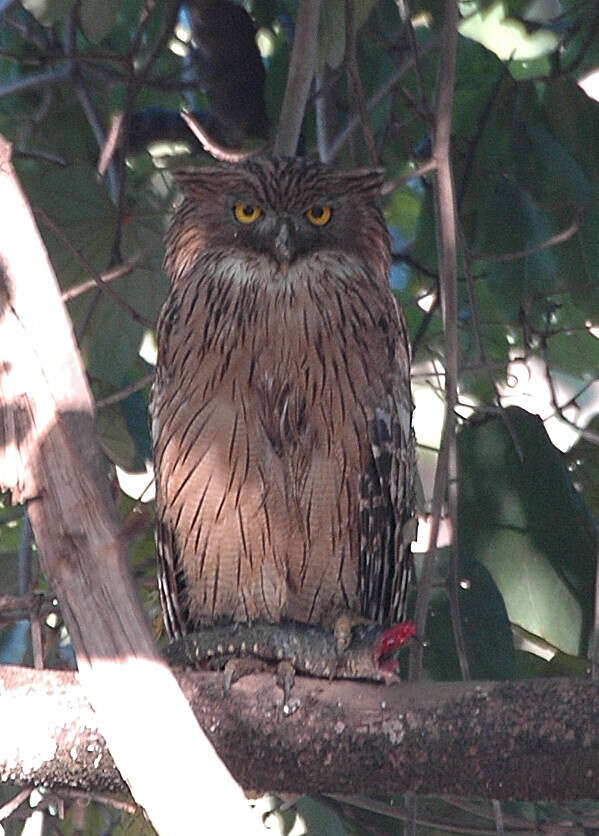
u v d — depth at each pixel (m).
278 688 6.85
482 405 10.25
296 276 8.67
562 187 10.44
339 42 9.12
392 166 11.88
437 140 8.45
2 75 11.92
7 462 5.79
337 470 8.71
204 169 9.02
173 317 8.78
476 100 11.01
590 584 9.71
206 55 11.45
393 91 10.27
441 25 11.02
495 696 6.61
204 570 8.89
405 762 6.68
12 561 10.59
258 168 8.89
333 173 8.88
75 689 6.75
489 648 9.28
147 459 10.93
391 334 8.87
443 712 6.64
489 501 9.88
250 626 8.65
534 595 9.77
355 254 8.89
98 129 10.73
